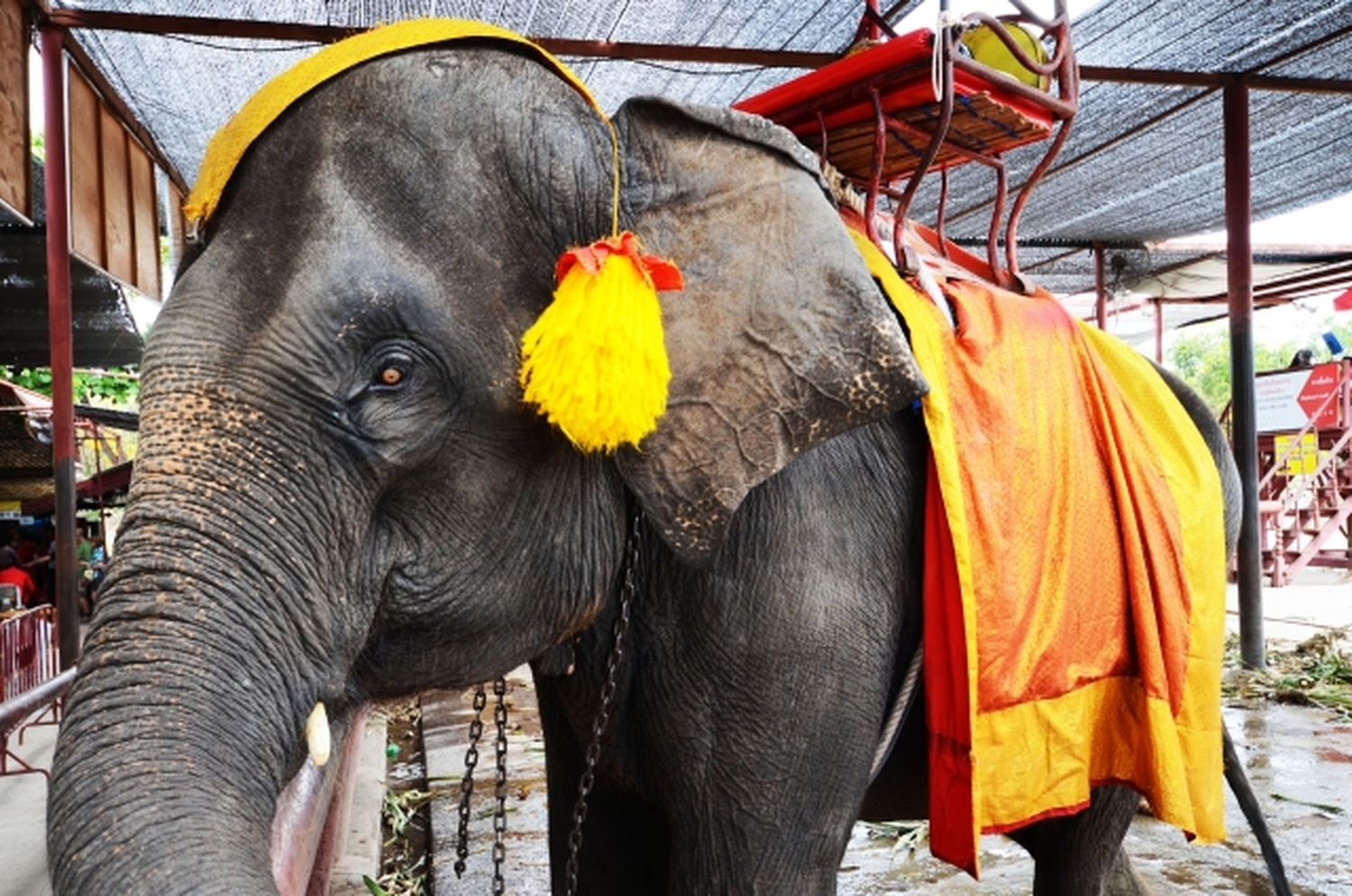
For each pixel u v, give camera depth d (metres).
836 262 1.60
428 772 5.25
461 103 1.49
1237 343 7.38
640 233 1.59
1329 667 7.33
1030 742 1.98
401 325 1.38
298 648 1.30
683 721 1.77
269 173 1.43
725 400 1.56
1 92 4.54
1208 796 2.25
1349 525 13.98
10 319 10.20
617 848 2.15
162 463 1.27
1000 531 1.93
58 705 5.52
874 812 2.36
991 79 2.08
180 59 5.88
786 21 5.46
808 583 1.76
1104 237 11.44
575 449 1.58
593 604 1.65
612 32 5.62
